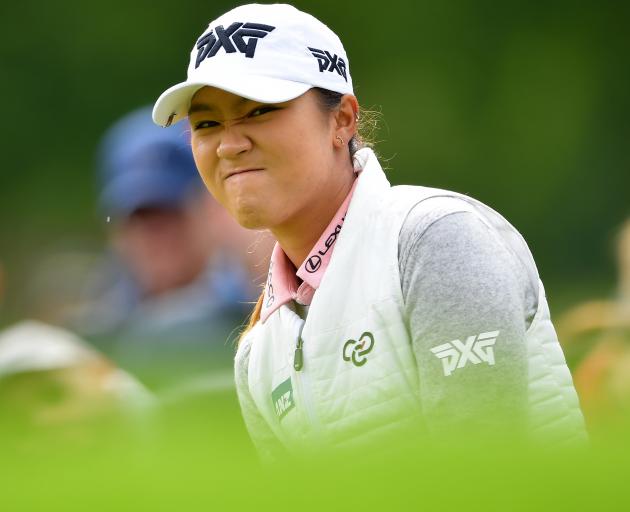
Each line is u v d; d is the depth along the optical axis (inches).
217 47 511.8
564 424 487.8
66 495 338.0
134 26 4409.5
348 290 496.7
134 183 974.4
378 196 504.4
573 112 4158.5
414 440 479.8
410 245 481.1
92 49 4416.8
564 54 4288.9
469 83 4252.0
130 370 875.4
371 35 4362.7
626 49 4296.3
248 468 367.6
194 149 523.5
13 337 670.5
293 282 535.2
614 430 493.7
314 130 509.4
